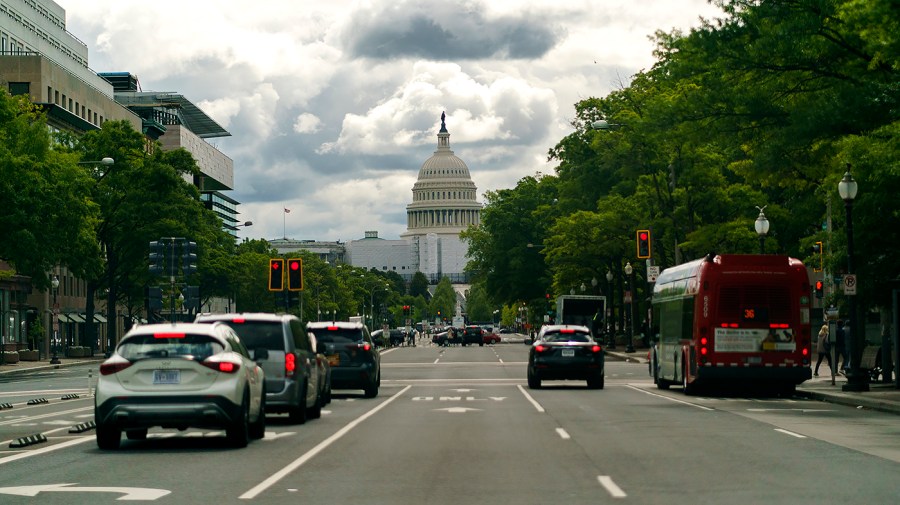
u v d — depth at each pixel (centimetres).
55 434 2689
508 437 2478
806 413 3222
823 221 6066
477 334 15288
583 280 10969
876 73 3666
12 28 12512
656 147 7150
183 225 10425
